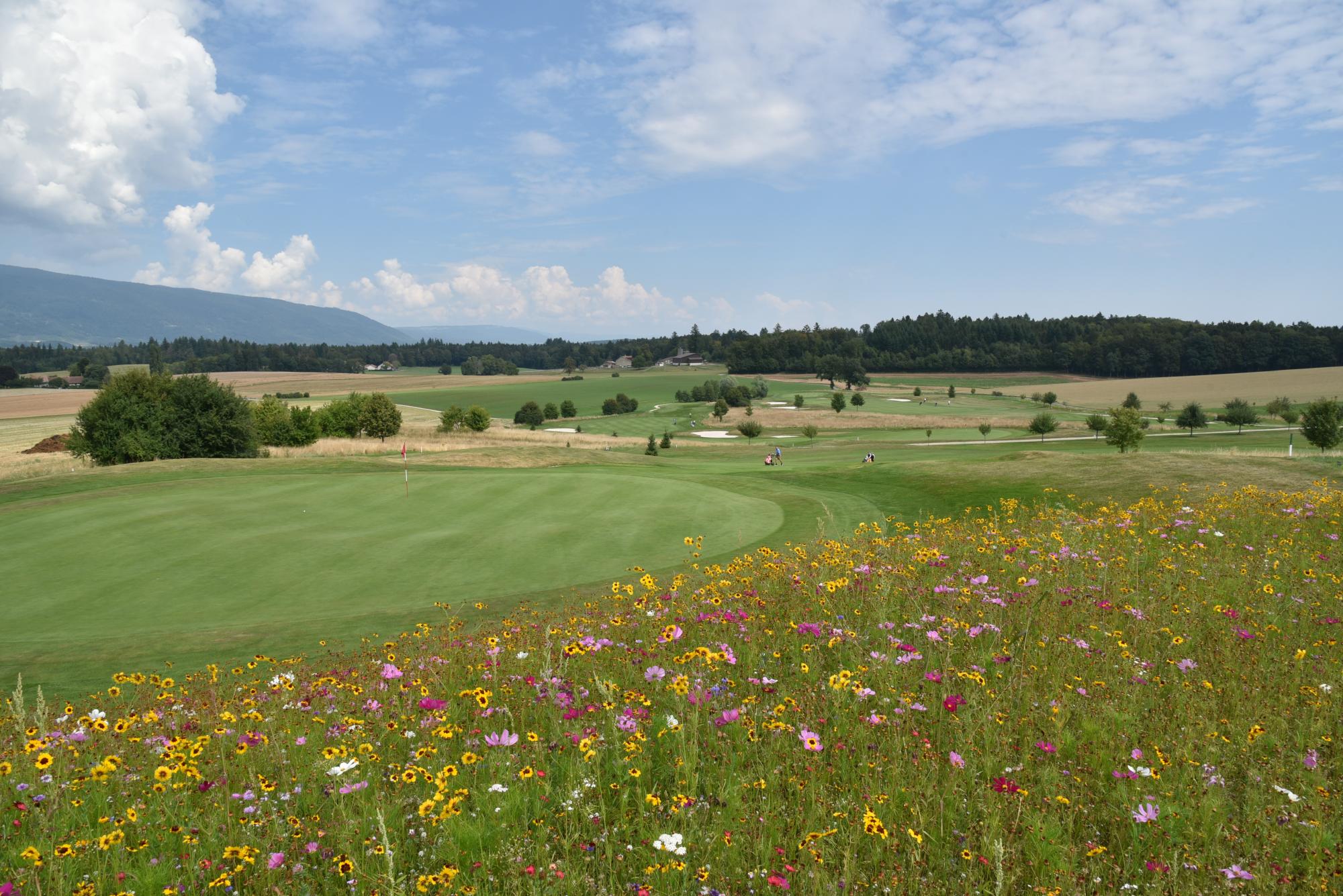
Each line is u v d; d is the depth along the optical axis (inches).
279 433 2800.2
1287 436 2967.5
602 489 1104.2
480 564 738.2
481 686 239.3
